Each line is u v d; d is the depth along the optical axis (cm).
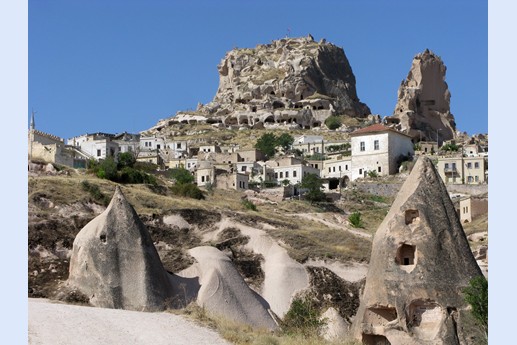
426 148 17038
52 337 3775
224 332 4256
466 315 5191
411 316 5281
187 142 19812
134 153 16925
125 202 6475
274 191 13775
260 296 7006
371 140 15212
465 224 11250
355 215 10762
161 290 6119
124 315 4394
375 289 5403
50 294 6084
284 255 7600
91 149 15650
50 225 7238
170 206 8806
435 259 5378
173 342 3959
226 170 15162
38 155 11512
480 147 17062
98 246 6172
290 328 5434
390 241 5484
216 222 8350
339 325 6162
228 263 6912
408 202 5603
